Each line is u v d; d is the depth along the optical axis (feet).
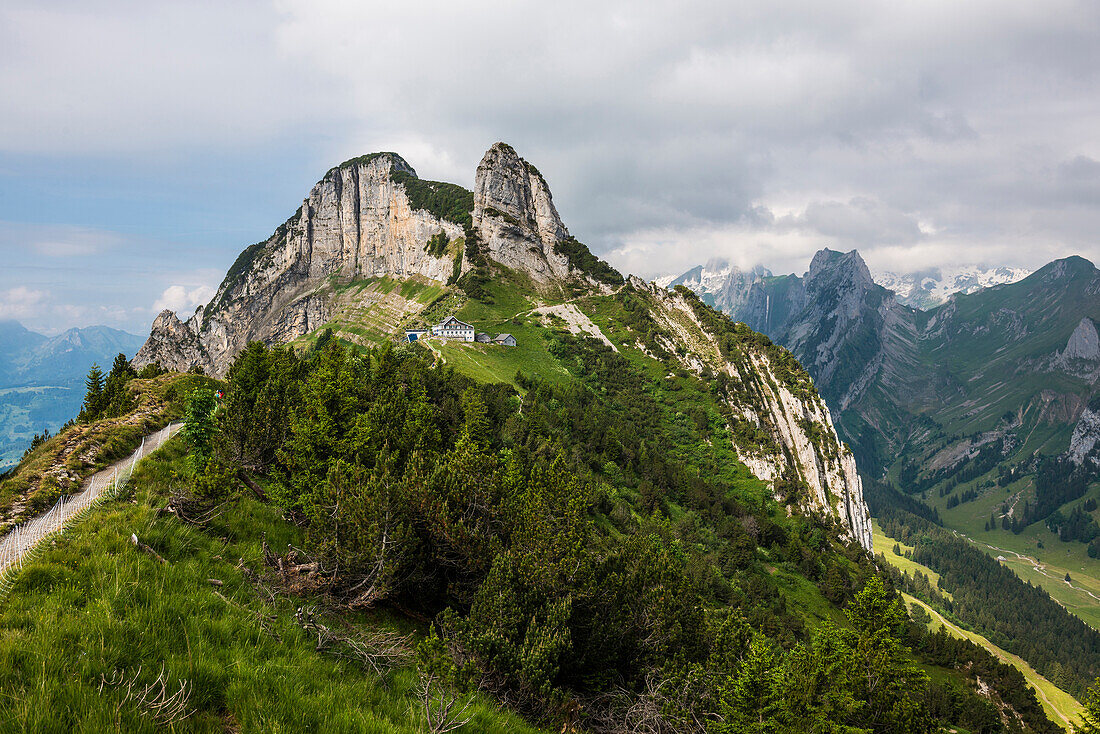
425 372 317.42
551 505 137.80
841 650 107.65
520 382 526.98
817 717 96.48
